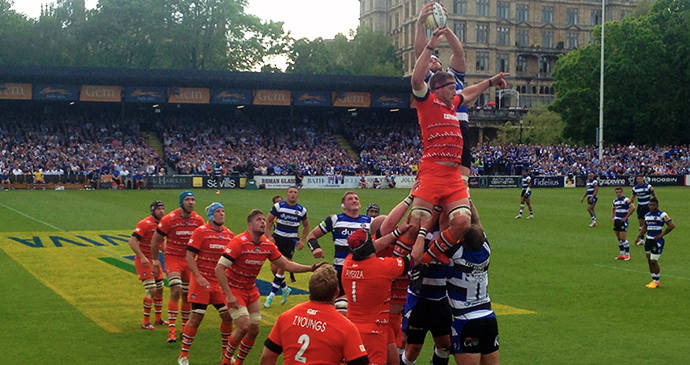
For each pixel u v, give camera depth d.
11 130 64.88
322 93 69.19
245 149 69.06
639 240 25.36
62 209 38.00
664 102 82.69
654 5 86.12
